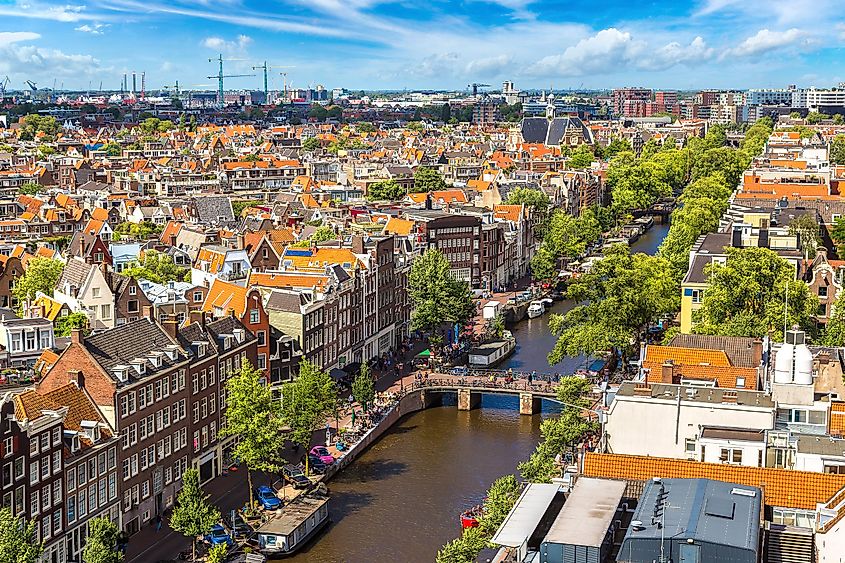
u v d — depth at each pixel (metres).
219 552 136.75
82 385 146.62
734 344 164.62
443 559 130.62
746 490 94.50
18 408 135.12
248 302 191.12
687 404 121.81
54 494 134.75
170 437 160.38
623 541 87.06
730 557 82.00
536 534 96.81
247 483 170.62
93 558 125.19
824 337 191.00
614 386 163.88
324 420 187.50
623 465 108.12
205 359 170.12
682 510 89.06
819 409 121.69
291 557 147.75
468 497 168.62
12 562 114.06
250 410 158.25
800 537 94.25
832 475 102.88
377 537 154.12
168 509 159.50
